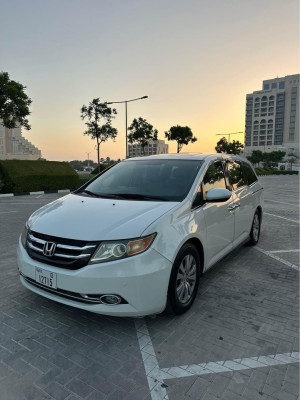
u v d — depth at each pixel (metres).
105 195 3.75
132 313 2.72
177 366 2.51
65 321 3.17
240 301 3.61
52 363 2.54
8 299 3.63
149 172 4.06
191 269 3.34
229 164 4.79
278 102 140.12
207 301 3.60
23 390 2.26
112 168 4.61
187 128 42.00
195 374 2.42
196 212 3.39
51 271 2.79
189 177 3.74
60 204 3.58
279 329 3.04
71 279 2.68
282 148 125.12
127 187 3.88
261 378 2.38
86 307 2.71
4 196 16.27
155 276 2.75
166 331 2.99
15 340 2.85
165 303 2.90
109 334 2.94
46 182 18.95
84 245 2.70
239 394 2.22
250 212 5.19
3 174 17.55
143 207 3.18
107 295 2.65
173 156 4.41
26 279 3.11
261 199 5.87
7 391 2.25
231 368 2.49
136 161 4.52
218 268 4.64
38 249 2.92
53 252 2.80
